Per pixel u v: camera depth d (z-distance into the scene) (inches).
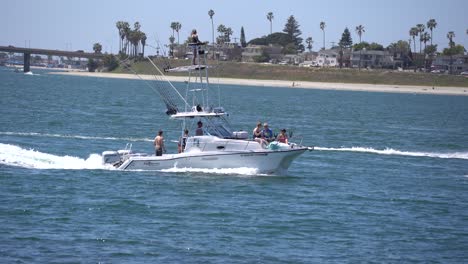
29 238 2992.1
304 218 3506.4
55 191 3850.9
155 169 4399.6
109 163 4579.2
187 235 3134.8
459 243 3206.2
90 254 2829.7
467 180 4909.0
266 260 2851.9
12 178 4131.4
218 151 4311.0
